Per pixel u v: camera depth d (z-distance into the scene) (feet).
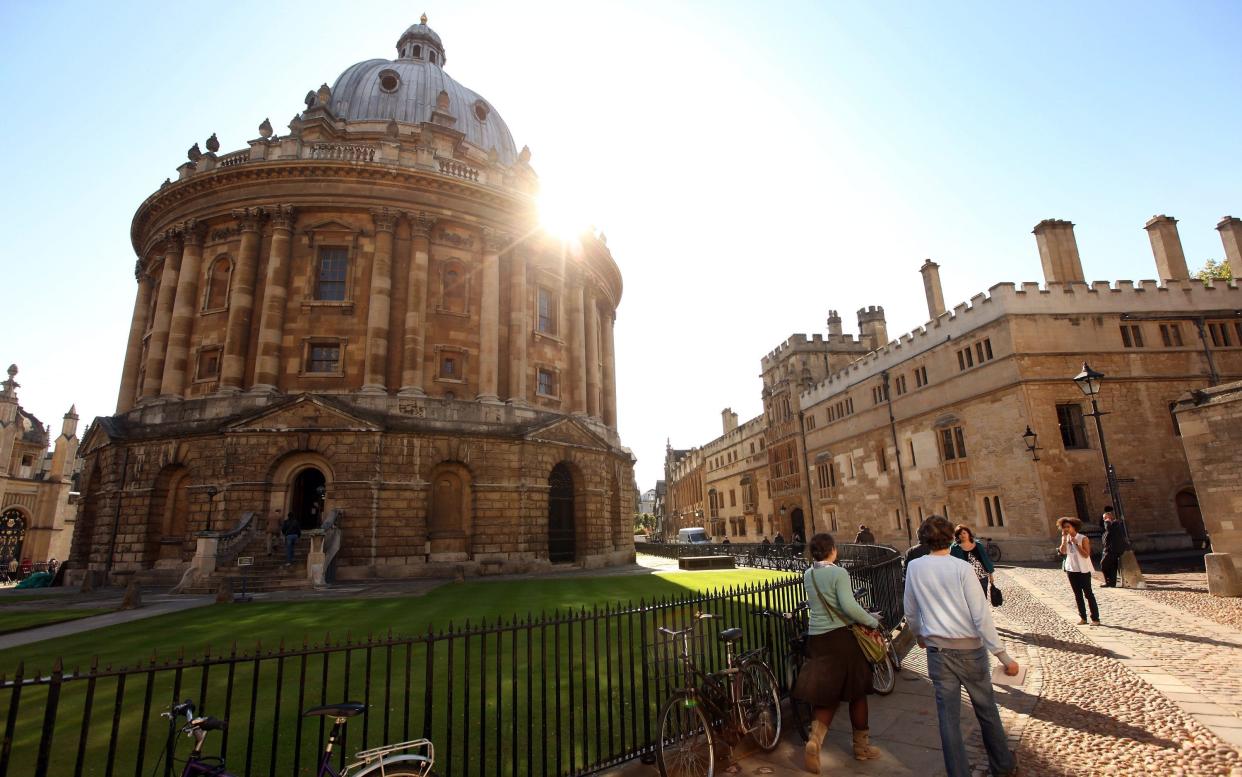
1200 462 59.47
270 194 105.50
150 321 122.01
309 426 92.32
